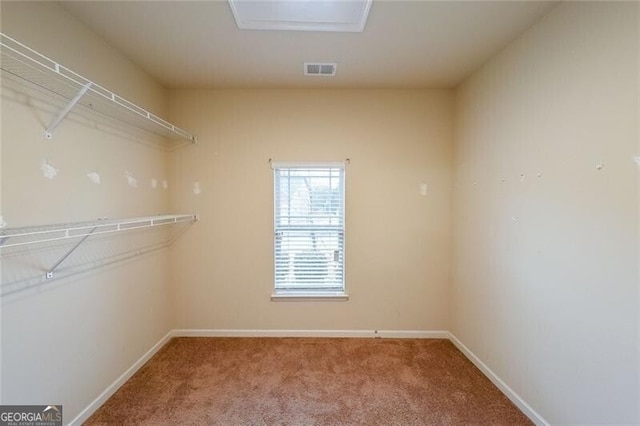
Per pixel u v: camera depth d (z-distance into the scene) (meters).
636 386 1.23
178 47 2.05
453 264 2.82
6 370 1.33
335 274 2.92
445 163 2.85
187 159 2.82
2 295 1.31
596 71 1.37
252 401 1.96
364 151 2.84
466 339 2.57
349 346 2.72
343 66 2.36
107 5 1.59
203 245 2.86
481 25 1.79
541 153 1.71
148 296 2.47
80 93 1.50
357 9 1.64
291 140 2.82
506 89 2.03
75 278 1.69
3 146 1.30
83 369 1.75
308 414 1.84
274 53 2.15
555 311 1.61
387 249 2.88
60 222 1.58
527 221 1.83
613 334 1.31
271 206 2.85
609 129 1.32
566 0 1.53
